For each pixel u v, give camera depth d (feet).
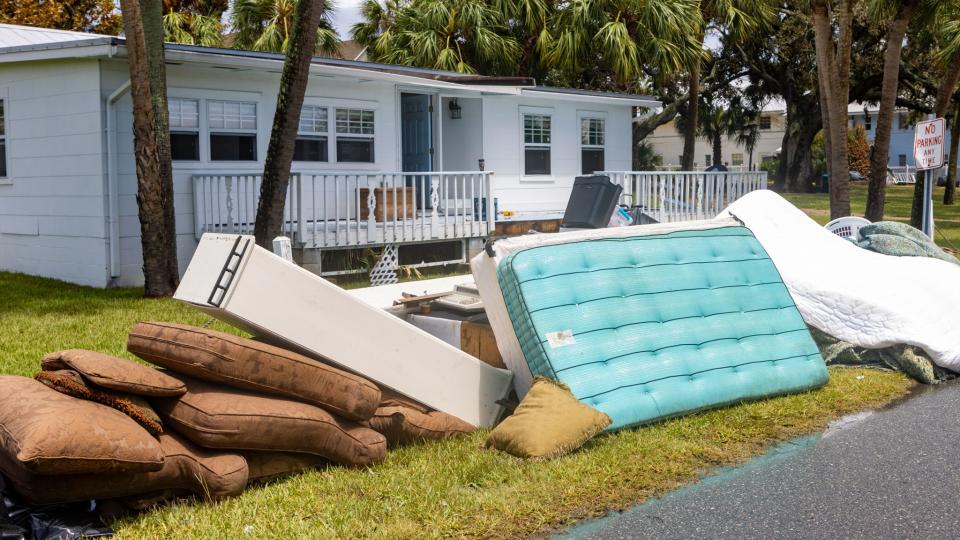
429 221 47.91
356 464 15.78
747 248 22.57
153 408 14.40
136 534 12.93
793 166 137.90
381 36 83.25
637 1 70.13
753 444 17.33
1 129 45.55
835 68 52.90
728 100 142.41
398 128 51.11
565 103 60.29
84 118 40.81
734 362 19.99
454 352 18.33
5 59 42.04
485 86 50.42
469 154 55.88
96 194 40.73
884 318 23.63
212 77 43.14
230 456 14.38
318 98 46.93
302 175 42.24
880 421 18.94
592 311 18.98
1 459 12.94
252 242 15.46
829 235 26.96
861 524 13.46
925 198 38.01
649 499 14.52
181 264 42.22
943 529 13.25
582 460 15.99
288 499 14.24
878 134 52.95
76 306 35.19
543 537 13.03
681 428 18.04
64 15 92.73
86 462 12.32
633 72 71.00
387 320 17.30
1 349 26.68
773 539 12.92
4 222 46.68
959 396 21.08
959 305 23.89
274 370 15.01
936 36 65.72
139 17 35.40
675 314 20.04
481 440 17.56
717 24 92.22
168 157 37.81
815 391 21.02
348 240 42.86
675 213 55.93
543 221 55.16
